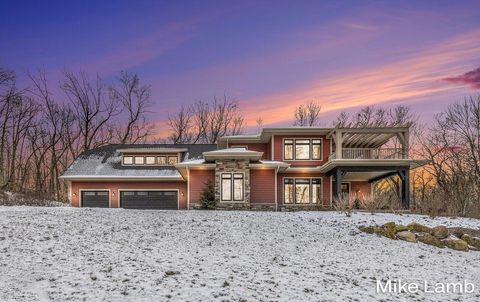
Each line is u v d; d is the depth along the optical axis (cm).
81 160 3378
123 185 3125
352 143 3098
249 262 1235
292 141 2992
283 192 2956
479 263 1482
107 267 1084
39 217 1723
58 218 1716
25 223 1564
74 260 1134
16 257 1134
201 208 2603
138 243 1367
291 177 2978
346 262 1338
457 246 1670
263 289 988
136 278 1006
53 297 862
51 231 1452
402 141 2708
